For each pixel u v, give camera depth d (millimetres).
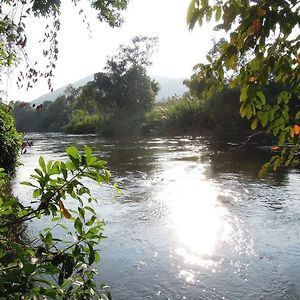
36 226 6883
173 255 5949
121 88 48312
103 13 5730
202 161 15727
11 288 1526
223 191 10000
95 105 48969
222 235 6785
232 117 29438
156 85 53719
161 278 5207
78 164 1804
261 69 1546
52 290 1589
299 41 1546
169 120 36250
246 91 1572
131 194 9922
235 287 4941
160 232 6984
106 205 8805
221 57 1551
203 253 6016
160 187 10750
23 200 8547
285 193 9547
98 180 1854
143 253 6039
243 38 1452
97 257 1977
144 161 16297
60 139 35281
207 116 32156
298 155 1859
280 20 1364
